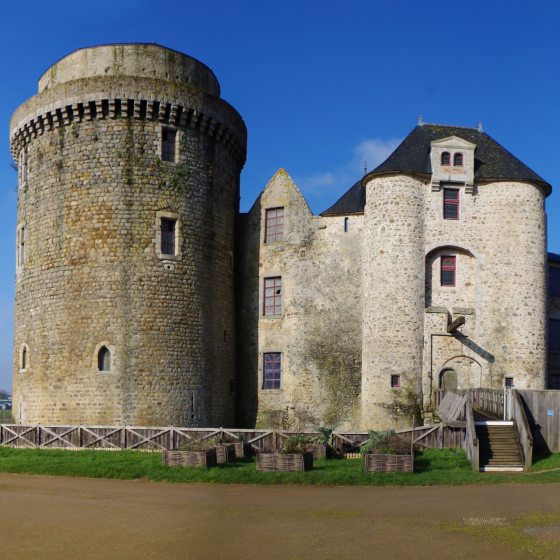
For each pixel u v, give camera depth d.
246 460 19.20
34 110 27.91
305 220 30.64
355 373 28.73
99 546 9.91
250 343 30.61
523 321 26.95
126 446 22.50
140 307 25.88
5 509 12.61
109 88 26.59
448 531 10.71
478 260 27.52
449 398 23.91
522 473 17.08
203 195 28.16
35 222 27.67
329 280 29.77
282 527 11.03
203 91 28.09
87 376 25.44
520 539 10.19
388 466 16.64
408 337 26.47
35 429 23.42
